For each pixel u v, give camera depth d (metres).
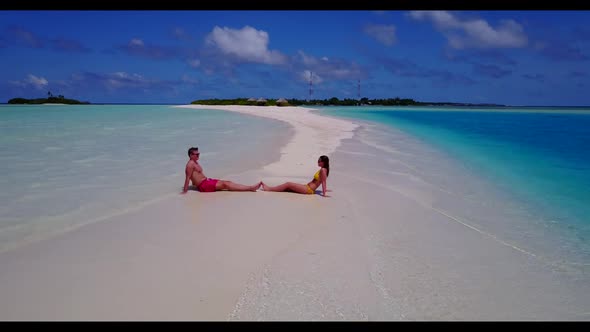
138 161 12.23
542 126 32.78
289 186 8.82
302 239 6.02
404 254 5.62
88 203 7.64
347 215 7.29
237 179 10.16
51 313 4.00
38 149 14.41
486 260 5.52
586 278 5.08
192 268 4.96
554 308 4.41
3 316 3.94
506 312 4.30
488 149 17.42
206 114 44.75
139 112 49.44
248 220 6.83
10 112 47.31
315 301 4.32
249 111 55.34
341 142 18.44
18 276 4.70
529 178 11.13
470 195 9.16
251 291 4.47
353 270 5.04
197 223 6.61
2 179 9.55
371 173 11.31
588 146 18.64
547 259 5.61
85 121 30.23
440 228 6.78
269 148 15.55
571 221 7.28
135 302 4.21
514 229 6.83
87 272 4.82
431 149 17.19
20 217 6.78
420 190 9.46
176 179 9.89
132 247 5.57
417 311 4.24
